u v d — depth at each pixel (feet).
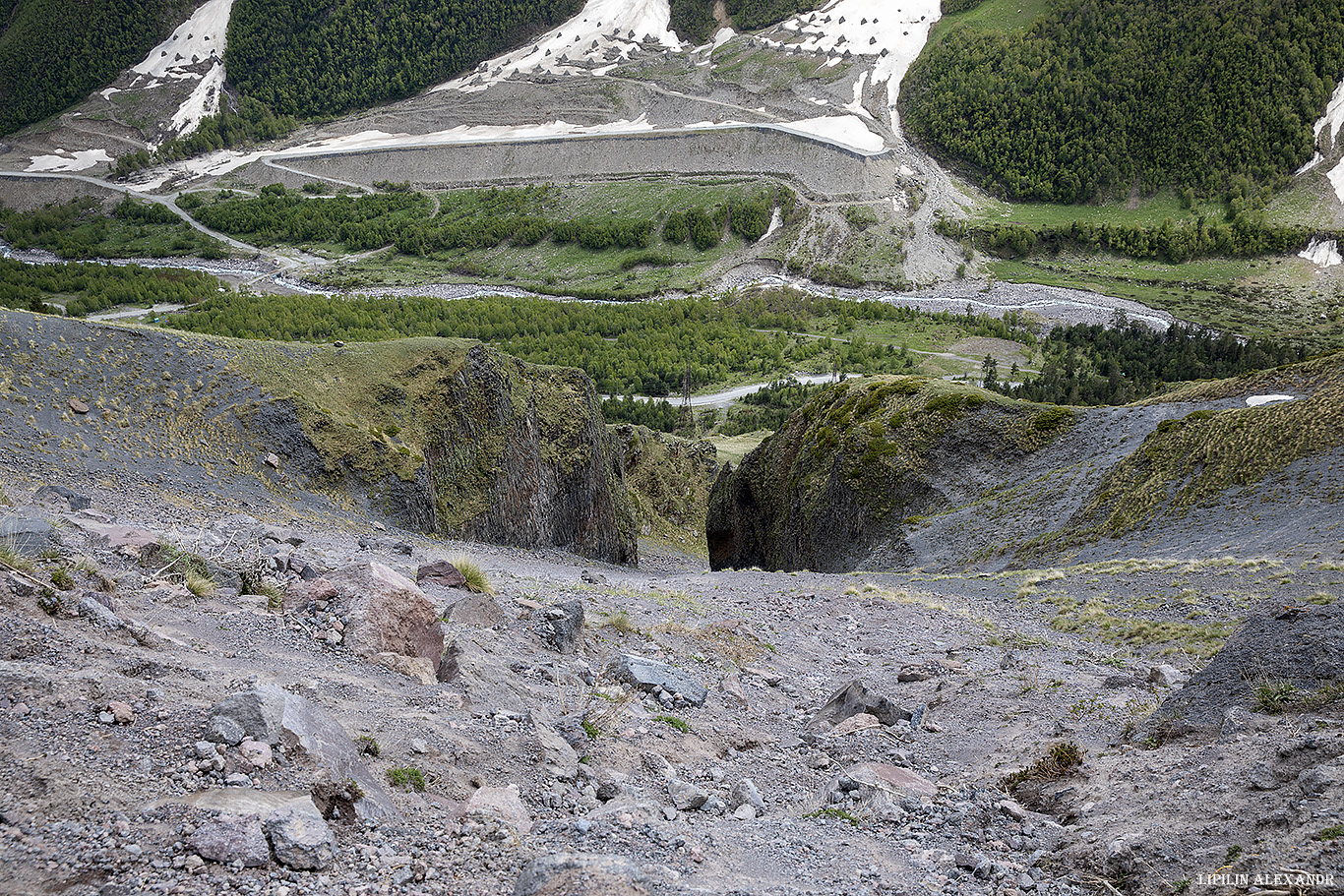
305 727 24.85
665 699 44.16
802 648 76.07
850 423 236.43
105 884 17.08
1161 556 127.85
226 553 48.29
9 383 135.64
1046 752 37.96
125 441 140.67
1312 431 135.74
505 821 24.08
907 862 26.27
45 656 26.07
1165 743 33.04
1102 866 24.71
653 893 19.43
